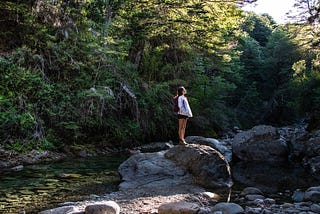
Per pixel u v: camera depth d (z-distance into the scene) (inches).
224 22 809.5
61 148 530.9
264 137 588.1
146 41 821.2
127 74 695.1
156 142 736.3
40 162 459.8
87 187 341.7
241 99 1486.2
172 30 791.1
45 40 574.6
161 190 331.3
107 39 622.2
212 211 264.8
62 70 589.0
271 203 298.8
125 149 631.2
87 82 597.0
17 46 565.6
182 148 398.3
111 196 308.5
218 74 1191.6
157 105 718.5
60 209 246.1
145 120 694.5
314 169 486.0
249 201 308.5
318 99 1091.3
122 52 662.5
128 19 753.6
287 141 605.6
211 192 342.0
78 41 613.0
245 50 1771.7
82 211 243.4
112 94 596.7
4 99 483.8
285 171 479.8
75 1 642.2
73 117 560.4
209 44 859.4
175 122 781.9
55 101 553.0
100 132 617.9
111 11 713.0
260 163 550.3
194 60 911.0
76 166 447.2
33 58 548.4
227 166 389.7
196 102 884.0
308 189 335.6
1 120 469.7
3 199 288.8
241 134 604.4
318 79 1169.4
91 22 646.5
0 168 411.8
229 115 1190.9
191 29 811.4
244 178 427.5
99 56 625.3
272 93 1770.4
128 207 274.2
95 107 584.4
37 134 500.4
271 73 1779.0
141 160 395.2
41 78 542.9
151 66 810.2
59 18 600.1
